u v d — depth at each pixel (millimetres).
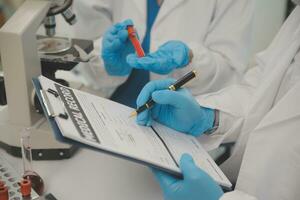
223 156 984
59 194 770
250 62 1236
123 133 718
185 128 849
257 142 831
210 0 1285
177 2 1282
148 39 1313
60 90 792
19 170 819
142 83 1312
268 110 917
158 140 757
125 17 1353
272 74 916
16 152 892
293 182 782
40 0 897
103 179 827
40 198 721
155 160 658
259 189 820
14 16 854
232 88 1062
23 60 833
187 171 663
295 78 860
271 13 1929
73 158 900
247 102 982
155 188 802
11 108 875
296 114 793
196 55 1183
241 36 1262
